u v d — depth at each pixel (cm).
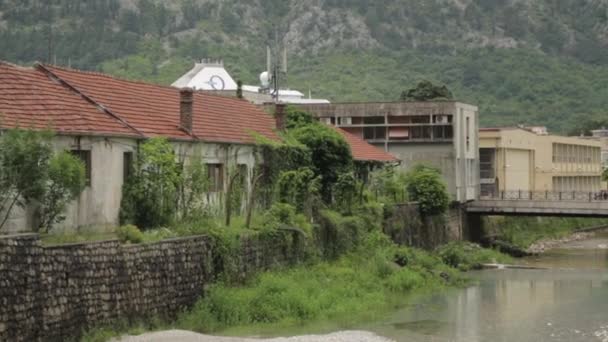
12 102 3619
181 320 3681
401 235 6875
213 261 4038
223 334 3709
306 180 5391
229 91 9200
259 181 5247
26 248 2738
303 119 6162
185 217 4256
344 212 5966
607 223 13025
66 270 2959
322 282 4822
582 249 9250
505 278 6347
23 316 2705
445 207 7644
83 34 19475
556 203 8325
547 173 12150
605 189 15038
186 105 4678
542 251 8988
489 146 10581
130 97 4638
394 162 7844
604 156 15825
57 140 3625
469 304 4978
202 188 4409
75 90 4197
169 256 3662
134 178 4069
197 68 11444
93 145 3838
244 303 3984
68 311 2959
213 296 3903
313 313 4194
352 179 6009
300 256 4962
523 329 4156
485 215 9050
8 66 3903
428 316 4516
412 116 8900
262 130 5628
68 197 3381
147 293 3484
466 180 9012
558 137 12650
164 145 4188
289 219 4856
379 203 6562
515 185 11088
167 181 4128
